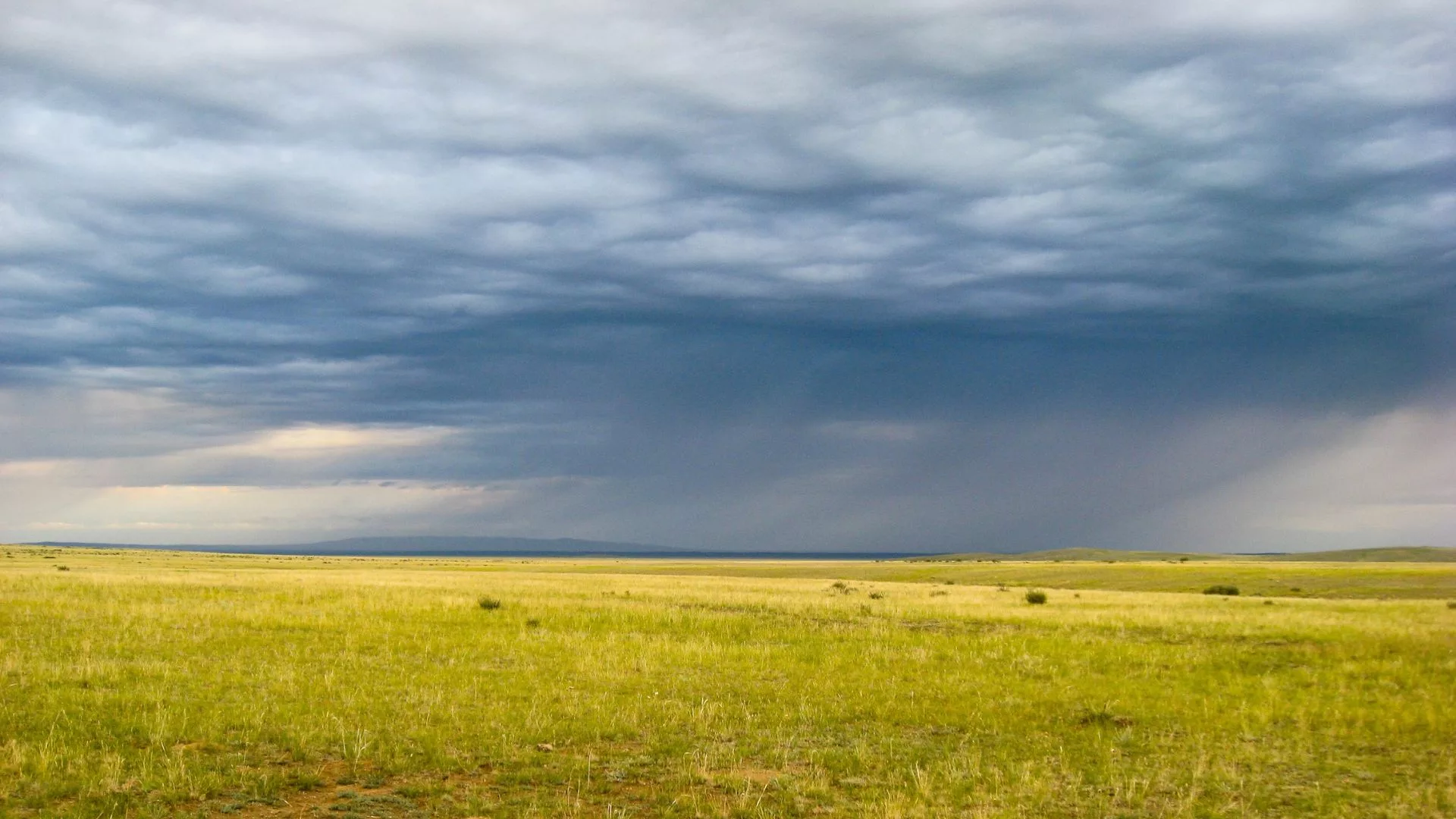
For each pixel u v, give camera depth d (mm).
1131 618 36219
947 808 12062
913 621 36125
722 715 17734
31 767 12438
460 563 183000
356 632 27625
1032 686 22047
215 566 108188
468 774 13281
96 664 19953
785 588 63281
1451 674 23344
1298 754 15453
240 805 11531
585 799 12297
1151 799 12836
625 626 32281
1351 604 46875
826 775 13797
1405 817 12062
